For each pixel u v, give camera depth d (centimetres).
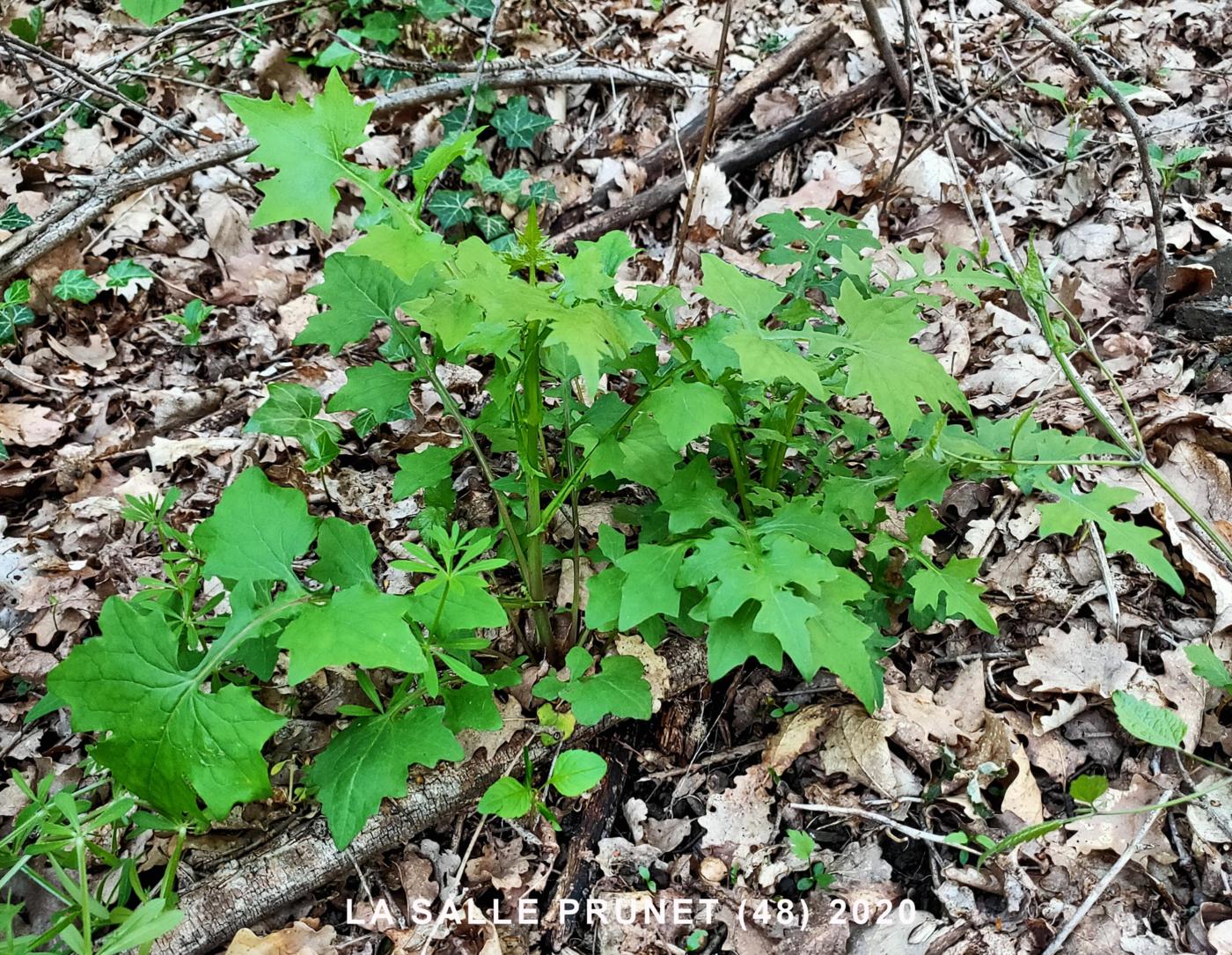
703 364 202
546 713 240
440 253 181
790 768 249
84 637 292
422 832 242
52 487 346
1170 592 268
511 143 459
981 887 219
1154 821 214
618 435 239
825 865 229
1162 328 343
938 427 220
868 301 207
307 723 251
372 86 512
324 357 390
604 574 225
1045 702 249
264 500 202
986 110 440
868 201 426
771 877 227
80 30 522
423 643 201
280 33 524
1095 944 204
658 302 233
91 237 420
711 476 237
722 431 241
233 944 215
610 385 343
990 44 473
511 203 441
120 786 225
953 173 417
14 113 429
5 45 357
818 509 231
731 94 464
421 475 248
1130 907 210
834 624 202
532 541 239
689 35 511
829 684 260
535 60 491
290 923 228
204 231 437
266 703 253
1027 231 392
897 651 268
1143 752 238
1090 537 279
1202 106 428
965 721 248
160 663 180
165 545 266
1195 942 203
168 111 486
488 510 312
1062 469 293
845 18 477
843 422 266
